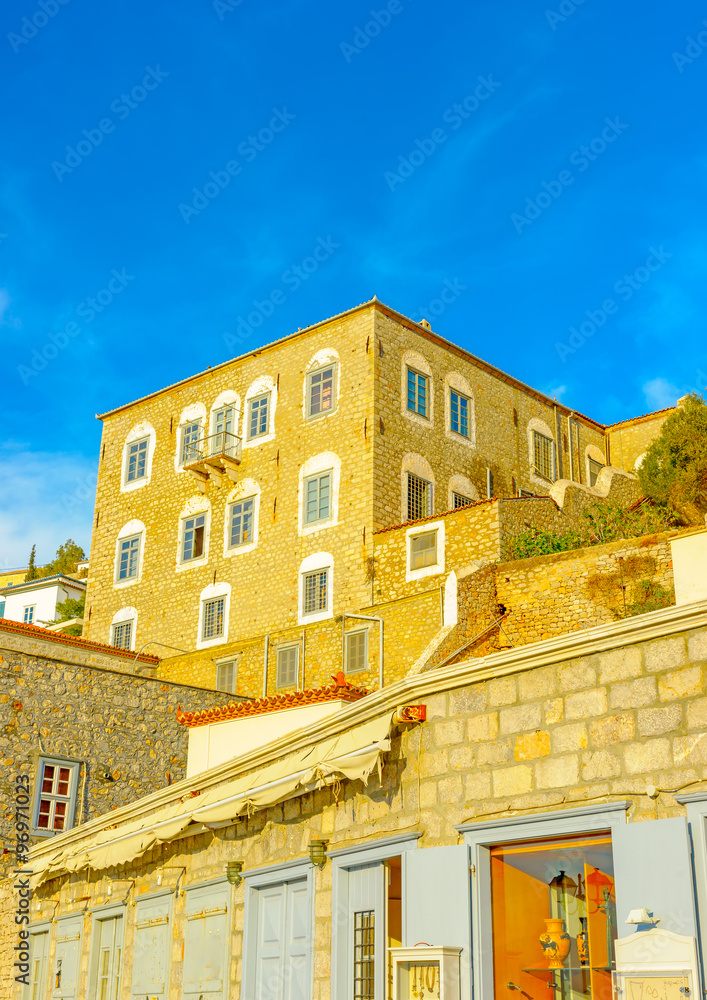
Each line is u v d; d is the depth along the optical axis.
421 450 34.28
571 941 10.41
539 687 10.39
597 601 24.72
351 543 32.34
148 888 16.84
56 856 19.12
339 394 34.38
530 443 38.72
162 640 37.19
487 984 9.95
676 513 27.62
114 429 42.34
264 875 13.84
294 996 12.86
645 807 9.12
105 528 40.97
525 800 10.17
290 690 32.25
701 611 9.12
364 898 12.05
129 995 16.50
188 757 22.22
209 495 37.62
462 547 29.19
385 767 11.97
